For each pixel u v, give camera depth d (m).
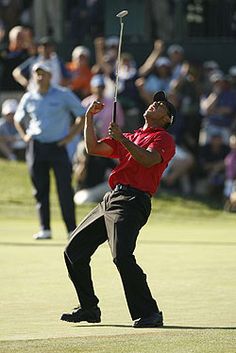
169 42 66.19
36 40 70.69
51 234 42.31
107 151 22.55
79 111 41.34
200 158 59.59
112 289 28.02
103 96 56.59
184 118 59.59
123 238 21.89
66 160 41.66
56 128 41.41
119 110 57.41
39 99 41.41
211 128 59.59
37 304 25.48
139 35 69.56
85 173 56.28
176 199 57.78
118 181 22.38
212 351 18.80
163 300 26.11
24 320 23.14
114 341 20.02
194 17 69.62
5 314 24.02
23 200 56.28
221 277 30.50
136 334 20.97
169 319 23.19
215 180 59.09
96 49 63.09
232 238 43.53
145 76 60.47
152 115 22.58
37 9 71.06
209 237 44.06
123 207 22.08
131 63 61.75
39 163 41.78
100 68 60.00
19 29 63.47
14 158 61.94
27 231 45.84
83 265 22.52
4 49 64.19
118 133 21.70
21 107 41.84
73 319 22.55
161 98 22.72
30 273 31.25
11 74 64.12
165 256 36.03
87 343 19.80
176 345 19.44
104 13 69.44
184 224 52.00
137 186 22.22
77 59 59.62
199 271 31.88
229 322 22.67
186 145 59.91
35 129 41.50
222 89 59.97
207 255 36.34
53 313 24.16
